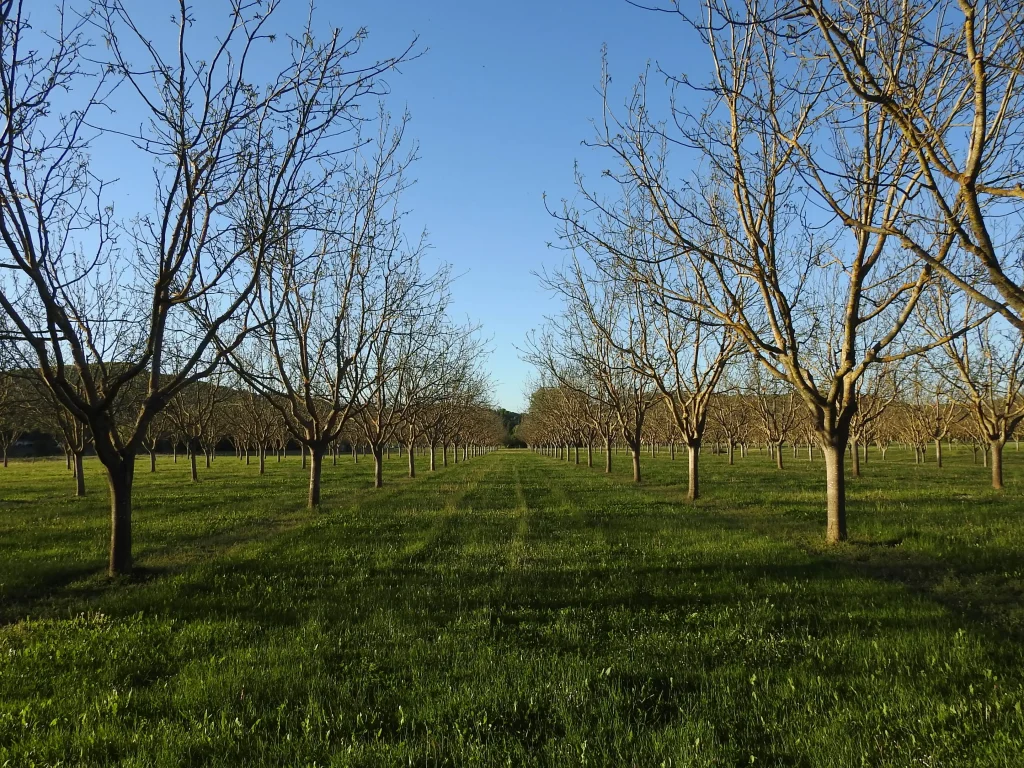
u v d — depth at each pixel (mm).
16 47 8828
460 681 5734
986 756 4180
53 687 5887
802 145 8727
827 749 4391
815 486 23984
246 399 36531
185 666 6254
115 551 10758
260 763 4367
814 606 7738
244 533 15062
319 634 7027
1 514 18844
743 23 5863
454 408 41531
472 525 15258
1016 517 14211
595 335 28016
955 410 38156
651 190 11688
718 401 45625
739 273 12906
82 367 10898
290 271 15125
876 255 11430
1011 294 5129
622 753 4414
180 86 10250
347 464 53219
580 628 7133
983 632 6617
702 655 6262
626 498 20969
